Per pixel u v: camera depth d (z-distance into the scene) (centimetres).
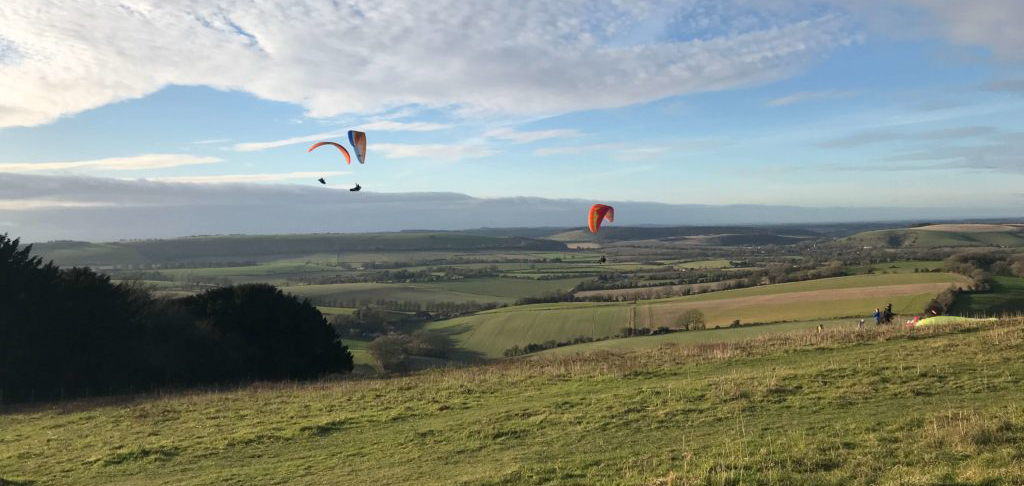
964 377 1650
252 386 3005
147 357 3506
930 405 1417
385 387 2481
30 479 1453
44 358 3119
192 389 3164
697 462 1088
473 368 2989
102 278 3606
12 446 1830
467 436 1547
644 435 1395
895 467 945
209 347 3762
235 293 4219
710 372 2191
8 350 2991
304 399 2320
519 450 1373
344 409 2066
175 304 4141
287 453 1557
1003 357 1838
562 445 1380
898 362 1923
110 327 3409
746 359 2378
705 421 1459
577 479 1078
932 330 2559
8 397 2989
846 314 5516
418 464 1351
